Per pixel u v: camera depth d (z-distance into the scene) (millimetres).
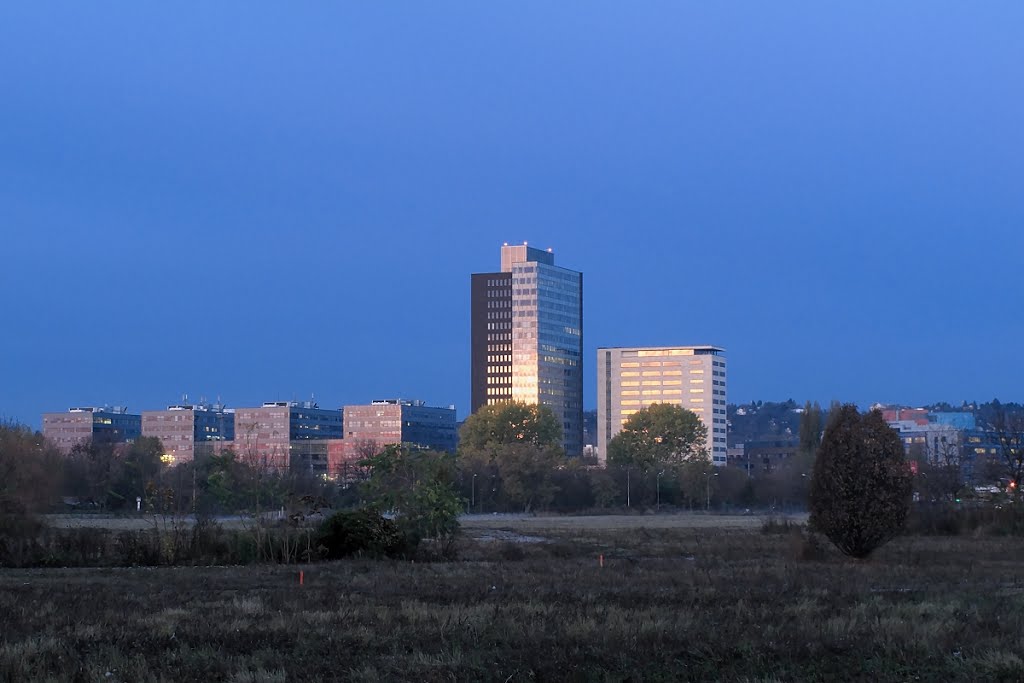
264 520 59156
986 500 88250
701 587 37906
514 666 21406
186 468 163000
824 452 56250
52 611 30734
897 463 55344
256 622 28344
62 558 54594
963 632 25250
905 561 53125
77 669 21172
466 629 26312
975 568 48281
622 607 31234
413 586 38938
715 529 99062
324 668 21562
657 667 21469
